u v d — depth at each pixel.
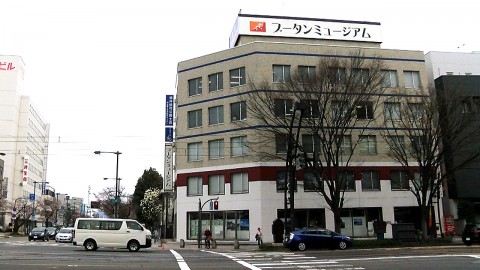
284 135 34.44
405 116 34.81
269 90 34.03
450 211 42.19
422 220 33.28
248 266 17.70
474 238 28.86
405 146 35.72
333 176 37.03
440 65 46.91
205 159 41.72
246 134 39.62
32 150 109.31
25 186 101.00
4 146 94.81
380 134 37.91
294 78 33.75
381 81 33.72
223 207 39.50
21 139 100.06
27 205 90.25
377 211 39.50
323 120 33.19
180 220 41.75
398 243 29.55
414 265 17.44
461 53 47.56
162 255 24.59
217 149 41.38
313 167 31.39
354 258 21.30
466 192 41.34
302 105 29.03
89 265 17.75
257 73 39.78
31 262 18.97
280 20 45.47
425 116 33.12
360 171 39.50
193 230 41.12
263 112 34.94
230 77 41.88
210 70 43.06
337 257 22.09
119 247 28.66
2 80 97.31
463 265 17.20
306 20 45.88
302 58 40.72
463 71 47.12
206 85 43.12
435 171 33.00
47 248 30.61
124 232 28.72
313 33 45.69
